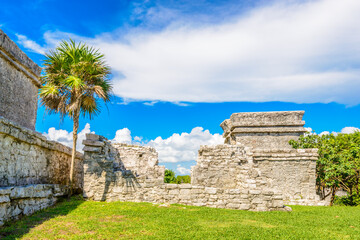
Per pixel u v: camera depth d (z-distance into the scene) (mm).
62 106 13570
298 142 25141
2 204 8445
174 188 14227
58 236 7934
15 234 7852
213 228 9445
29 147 11422
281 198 14023
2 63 11594
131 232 8562
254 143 26297
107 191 14203
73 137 13906
